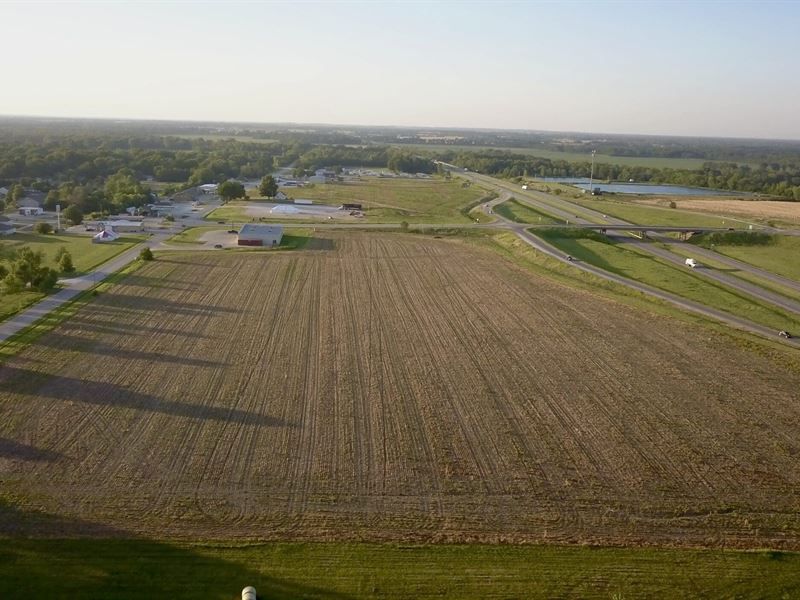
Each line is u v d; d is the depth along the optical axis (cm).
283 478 3122
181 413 3769
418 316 5756
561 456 3384
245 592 2298
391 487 3070
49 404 3825
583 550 2652
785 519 2891
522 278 7281
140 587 2380
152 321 5431
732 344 5116
